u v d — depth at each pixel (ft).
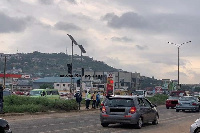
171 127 69.51
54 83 477.77
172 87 277.03
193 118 95.55
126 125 72.23
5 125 40.01
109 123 67.87
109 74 155.53
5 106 97.25
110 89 155.33
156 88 320.91
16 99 112.98
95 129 63.57
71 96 156.04
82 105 152.87
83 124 73.26
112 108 66.23
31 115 95.45
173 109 145.59
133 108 65.41
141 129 65.26
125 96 67.72
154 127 69.41
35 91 152.35
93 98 132.57
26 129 61.00
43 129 61.72
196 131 48.93
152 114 72.69
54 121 79.41
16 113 94.53
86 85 428.15
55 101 117.91
